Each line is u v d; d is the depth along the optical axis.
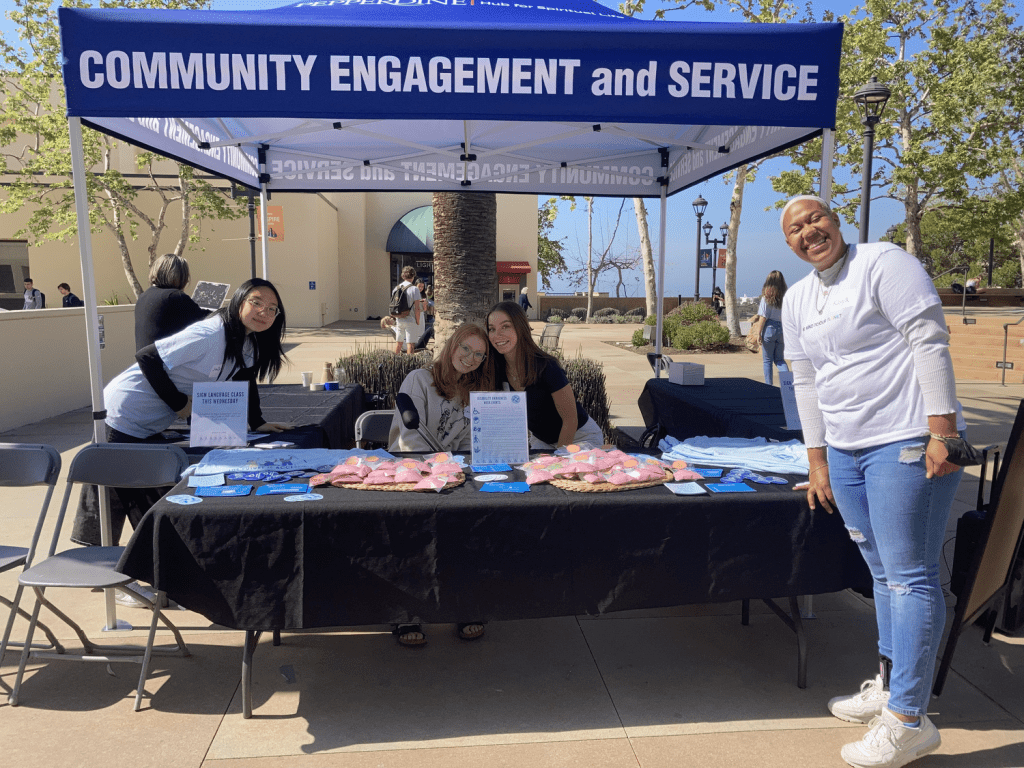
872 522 2.44
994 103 19.77
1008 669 3.06
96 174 19.45
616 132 5.30
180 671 3.01
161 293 4.29
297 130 5.04
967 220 21.73
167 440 3.69
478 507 2.53
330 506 2.50
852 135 20.30
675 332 17.70
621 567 2.59
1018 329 13.61
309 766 2.40
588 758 2.46
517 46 3.01
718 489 2.72
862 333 2.35
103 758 2.43
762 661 3.14
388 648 3.23
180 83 2.97
